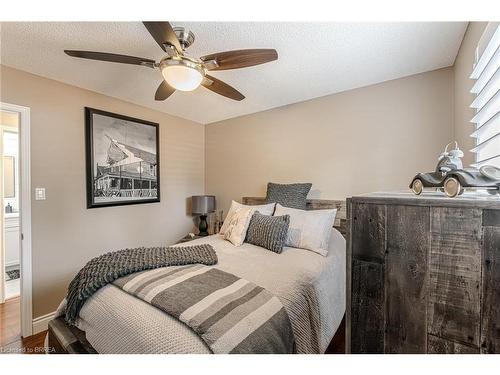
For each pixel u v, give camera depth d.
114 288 1.35
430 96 2.30
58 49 1.82
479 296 0.66
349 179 2.76
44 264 2.26
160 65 1.57
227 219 2.71
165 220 3.42
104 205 2.69
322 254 2.05
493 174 0.78
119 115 2.84
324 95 2.88
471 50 1.57
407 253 0.76
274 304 1.23
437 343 0.72
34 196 2.20
